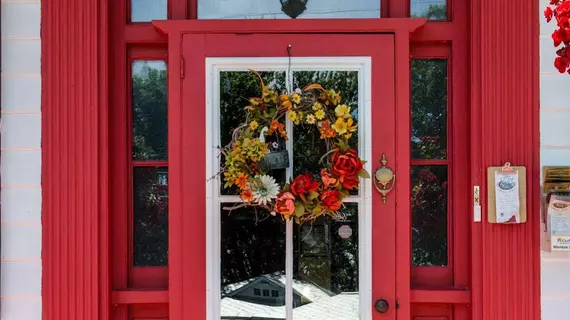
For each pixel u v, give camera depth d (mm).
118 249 1840
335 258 1810
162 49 1874
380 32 1806
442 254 1862
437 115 1867
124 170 1848
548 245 1733
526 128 1764
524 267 1760
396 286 1798
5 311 1776
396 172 1794
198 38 1802
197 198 1794
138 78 1871
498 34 1778
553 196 1726
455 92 1850
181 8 1859
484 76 1775
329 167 1737
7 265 1779
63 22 1778
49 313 1752
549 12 1587
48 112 1767
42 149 1764
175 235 1791
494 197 1752
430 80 1868
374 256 1798
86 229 1765
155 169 1868
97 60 1782
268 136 1771
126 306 1838
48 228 1760
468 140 1833
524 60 1773
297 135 1780
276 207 1671
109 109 1828
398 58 1799
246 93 1805
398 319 1792
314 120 1714
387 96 1801
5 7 1796
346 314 1806
